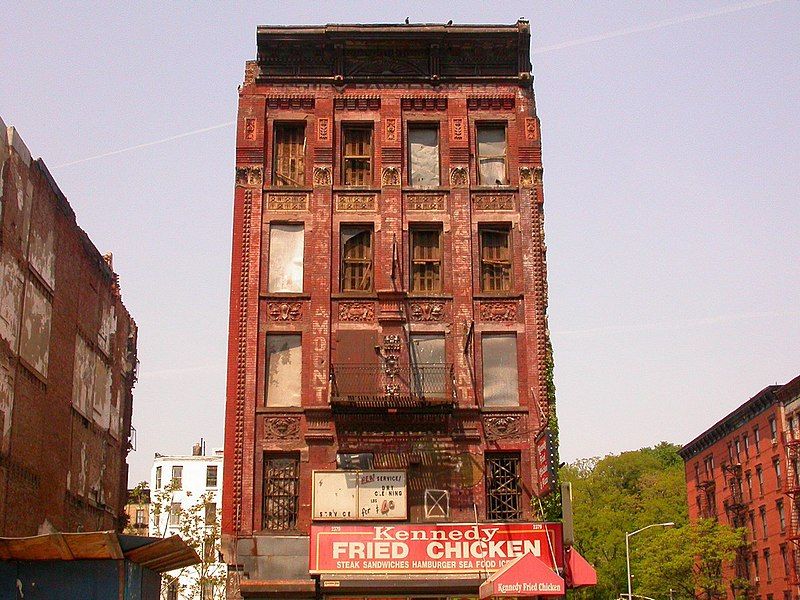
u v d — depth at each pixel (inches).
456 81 1475.1
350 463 1325.0
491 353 1381.6
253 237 1406.3
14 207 1257.4
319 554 1254.9
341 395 1338.6
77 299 1606.8
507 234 1433.3
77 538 868.0
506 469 1342.3
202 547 2437.3
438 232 1428.4
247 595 1268.5
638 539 3693.4
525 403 1357.0
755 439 3043.8
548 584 957.8
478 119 1467.8
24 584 896.9
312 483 1309.1
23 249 1300.4
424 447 1336.1
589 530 3799.2
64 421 1524.4
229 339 1365.7
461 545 1259.8
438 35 1471.5
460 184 1432.1
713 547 2901.1
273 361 1370.6
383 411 1325.0
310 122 1456.7
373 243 1413.6
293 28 1470.2
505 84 1481.3
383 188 1424.7
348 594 1274.6
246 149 1435.8
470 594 1262.3
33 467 1350.9
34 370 1355.8
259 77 1465.3
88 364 1694.1
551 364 1389.0
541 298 1395.2
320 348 1363.2
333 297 1382.9
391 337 1366.9
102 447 1817.2
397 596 1272.1
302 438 1333.7
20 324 1290.6
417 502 1316.4
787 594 2736.2
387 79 1472.7
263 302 1382.9
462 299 1386.6
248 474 1316.4
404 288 1386.6
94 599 898.1
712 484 3496.6
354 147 1461.6
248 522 1300.4
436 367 1362.0
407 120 1464.1
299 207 1423.5
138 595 975.6
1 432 1210.0
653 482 4443.9
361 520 1299.2
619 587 3740.2
